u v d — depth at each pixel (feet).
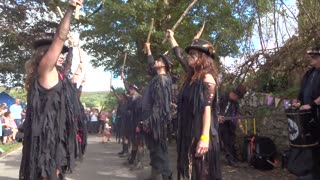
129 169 27.78
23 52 55.01
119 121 36.45
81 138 13.83
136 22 48.11
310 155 16.34
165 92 20.16
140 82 53.42
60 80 12.73
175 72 33.78
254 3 27.94
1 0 51.13
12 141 51.16
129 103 30.17
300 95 17.93
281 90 28.25
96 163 30.58
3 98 83.61
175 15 47.93
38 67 12.33
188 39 46.34
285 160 23.73
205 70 13.16
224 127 27.66
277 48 27.37
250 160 26.30
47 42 12.61
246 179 23.09
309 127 16.34
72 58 15.81
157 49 48.75
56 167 12.42
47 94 12.37
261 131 29.50
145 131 20.54
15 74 57.72
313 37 24.62
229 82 30.32
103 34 51.57
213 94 13.03
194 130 13.00
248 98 29.89
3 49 55.21
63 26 11.80
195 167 13.08
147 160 31.09
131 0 46.78
